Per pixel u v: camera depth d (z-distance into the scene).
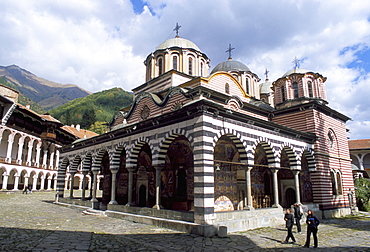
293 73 28.83
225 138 19.72
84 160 26.33
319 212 22.91
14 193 42.19
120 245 11.64
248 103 25.66
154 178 23.64
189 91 21.41
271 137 19.91
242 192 21.67
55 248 10.62
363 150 54.41
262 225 17.17
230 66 34.31
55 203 29.45
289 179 25.34
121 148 22.05
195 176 14.94
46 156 52.03
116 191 27.53
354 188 29.38
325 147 25.66
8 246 10.59
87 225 16.48
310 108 25.80
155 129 18.30
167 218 16.41
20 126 45.78
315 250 12.15
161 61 29.44
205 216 14.15
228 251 11.27
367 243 13.89
